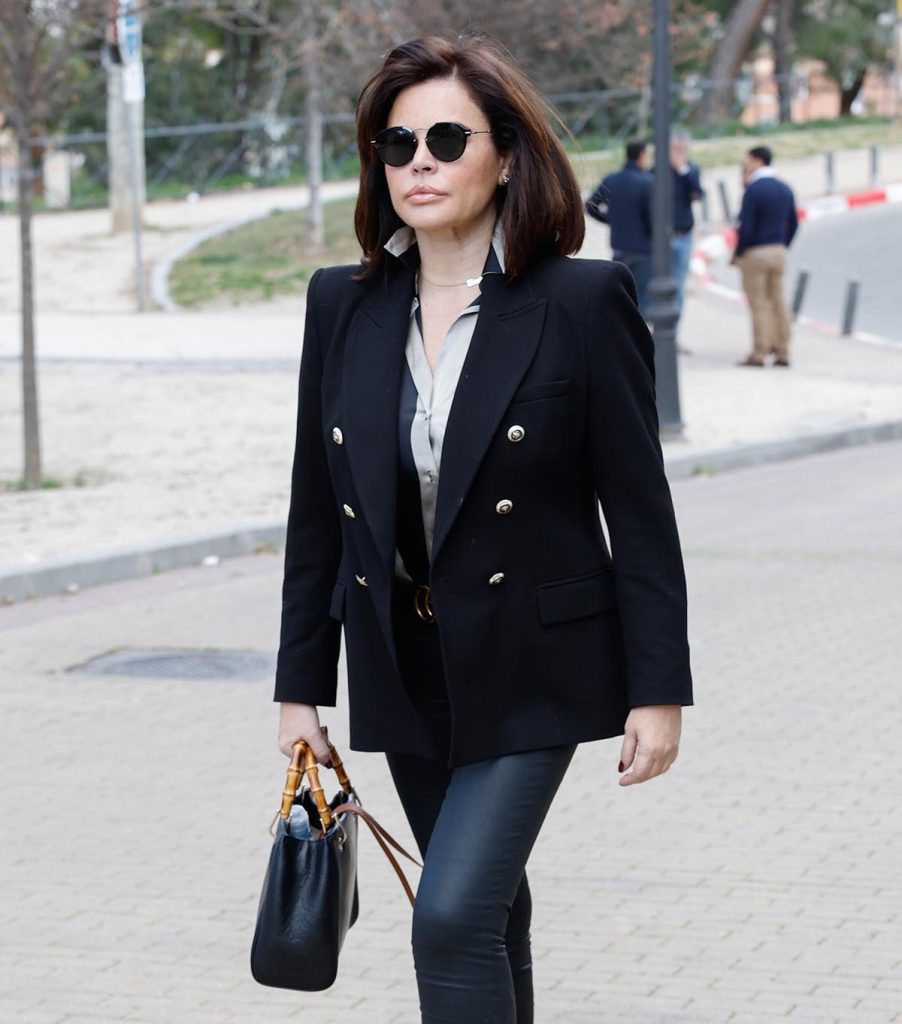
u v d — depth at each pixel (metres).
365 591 8.84
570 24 75.50
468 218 8.62
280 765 18.08
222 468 36.03
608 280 8.58
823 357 53.41
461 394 8.47
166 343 55.69
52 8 34.03
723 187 87.00
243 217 85.50
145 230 85.19
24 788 17.42
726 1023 11.83
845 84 151.50
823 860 14.91
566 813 16.27
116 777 17.75
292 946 8.56
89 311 64.94
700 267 75.25
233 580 27.44
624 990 12.40
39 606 25.78
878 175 100.19
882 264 73.31
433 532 8.50
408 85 8.69
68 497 33.06
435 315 8.75
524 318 8.54
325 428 8.84
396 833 16.14
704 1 132.50
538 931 13.51
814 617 23.88
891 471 37.38
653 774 8.62
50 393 47.22
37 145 101.12
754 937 13.31
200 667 22.12
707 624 23.59
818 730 18.69
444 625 8.51
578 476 8.68
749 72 144.12
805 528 30.66
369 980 12.80
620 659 8.79
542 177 8.58
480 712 8.55
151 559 27.92
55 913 14.18
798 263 74.25
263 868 15.17
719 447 38.50
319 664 9.24
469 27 9.06
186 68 112.19
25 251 34.25
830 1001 12.16
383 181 8.91
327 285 9.03
